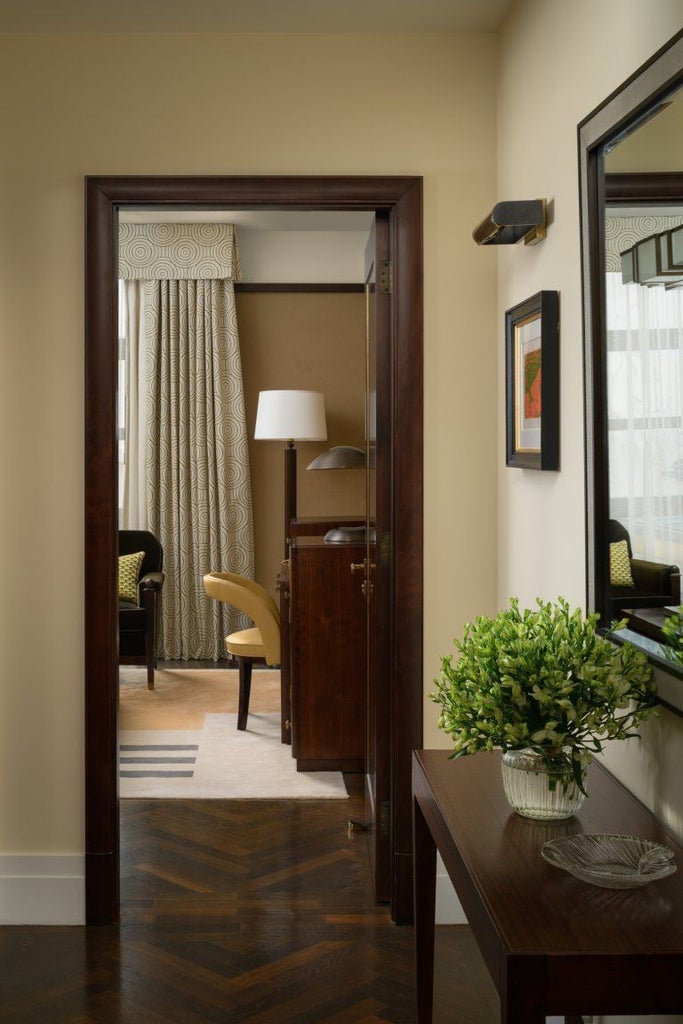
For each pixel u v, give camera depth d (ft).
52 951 10.40
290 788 15.53
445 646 11.28
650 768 6.99
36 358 10.97
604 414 7.55
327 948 10.42
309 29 10.89
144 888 11.96
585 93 7.98
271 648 18.02
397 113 11.07
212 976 9.84
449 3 10.27
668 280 6.24
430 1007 8.27
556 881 5.71
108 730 11.03
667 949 4.91
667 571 6.37
